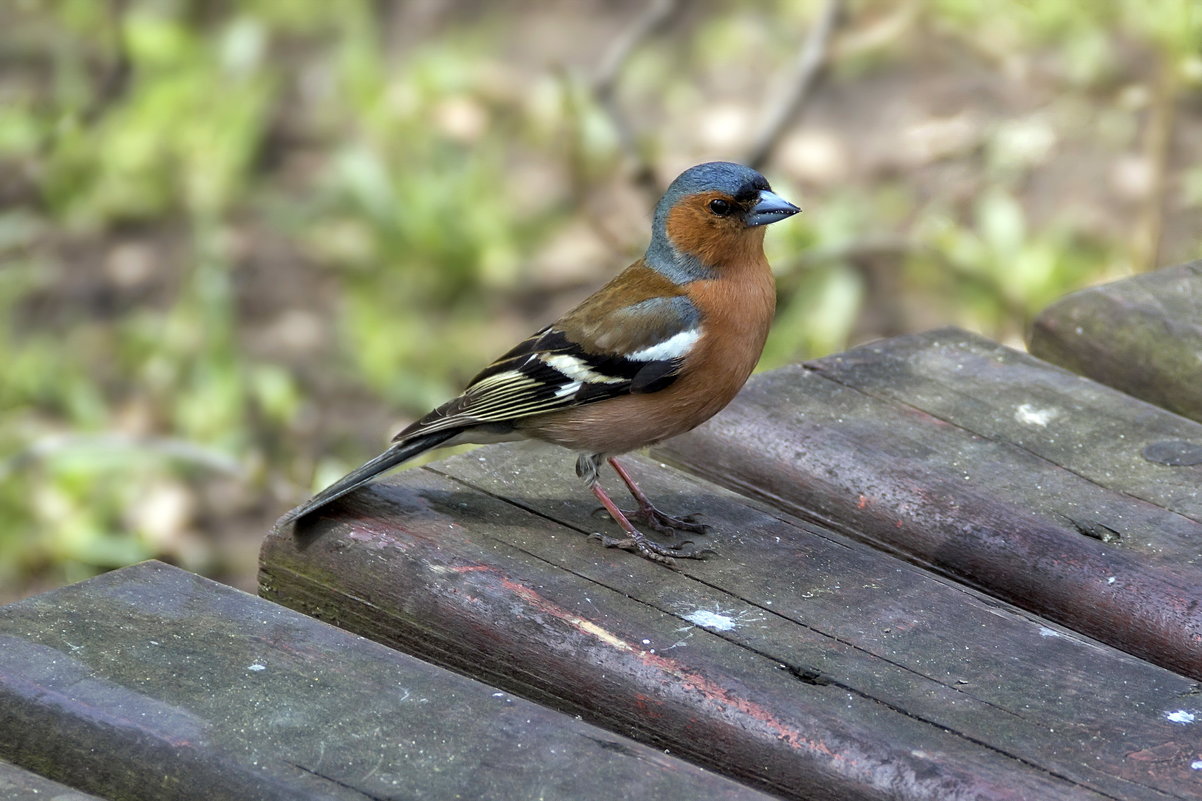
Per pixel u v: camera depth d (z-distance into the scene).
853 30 19.62
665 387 7.72
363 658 5.74
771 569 6.76
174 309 17.34
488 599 6.51
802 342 15.95
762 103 19.33
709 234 7.88
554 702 6.31
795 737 5.61
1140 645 6.68
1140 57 18.62
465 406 7.95
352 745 5.28
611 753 5.25
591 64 20.16
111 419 15.98
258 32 20.50
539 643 6.33
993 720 5.61
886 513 7.55
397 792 5.06
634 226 17.61
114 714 5.39
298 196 18.72
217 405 15.97
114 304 17.52
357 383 16.41
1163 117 15.55
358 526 7.02
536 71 20.17
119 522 14.85
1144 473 7.63
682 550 6.89
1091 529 7.13
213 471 15.34
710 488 7.66
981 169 17.88
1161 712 5.66
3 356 16.80
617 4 21.34
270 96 19.95
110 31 21.34
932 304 16.47
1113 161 17.52
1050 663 5.99
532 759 5.21
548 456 7.94
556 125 18.94
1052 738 5.50
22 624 5.86
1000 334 16.08
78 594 6.08
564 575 6.66
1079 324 9.46
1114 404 8.28
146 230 18.53
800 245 16.86
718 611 6.38
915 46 19.62
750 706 5.75
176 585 6.17
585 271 17.48
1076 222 16.92
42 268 18.00
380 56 20.98
